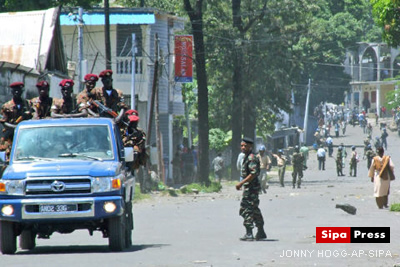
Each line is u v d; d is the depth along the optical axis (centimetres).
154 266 3309
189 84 17875
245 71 15850
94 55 13388
